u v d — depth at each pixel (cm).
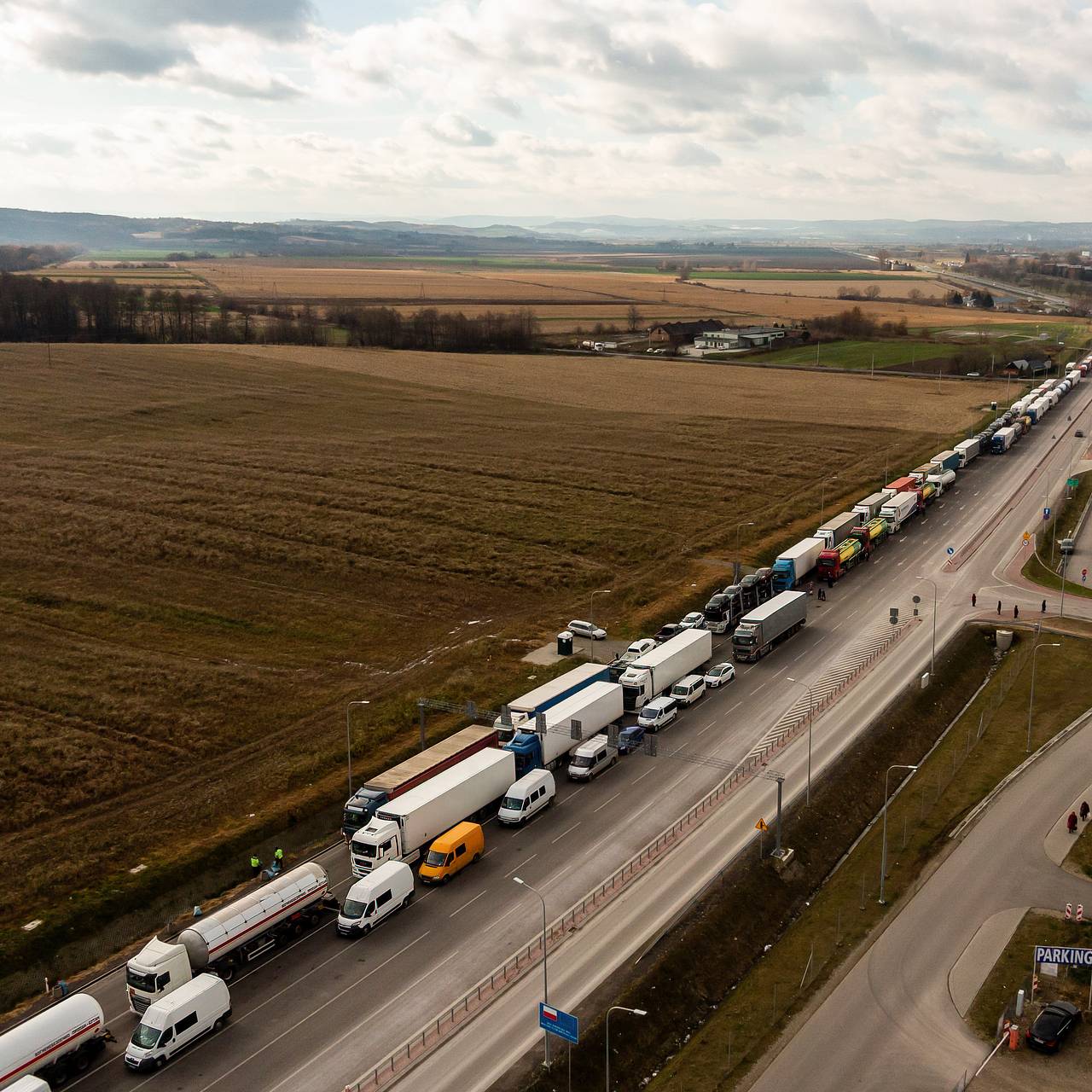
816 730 10294
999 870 8200
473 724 10550
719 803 9012
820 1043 6412
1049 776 9600
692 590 14388
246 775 9669
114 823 8906
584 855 8250
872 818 9175
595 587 14612
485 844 8462
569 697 10138
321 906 7538
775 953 7350
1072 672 11756
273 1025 6412
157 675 11681
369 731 10444
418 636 12988
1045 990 6819
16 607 13488
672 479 19888
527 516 17512
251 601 13938
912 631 12925
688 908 7531
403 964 6962
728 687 11394
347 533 16312
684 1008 6750
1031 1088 5988
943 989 6881
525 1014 6462
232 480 18788
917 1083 6053
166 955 6431
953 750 10275
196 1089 5888
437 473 19862
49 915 7600
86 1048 6103
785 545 16300
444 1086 5894
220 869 8325
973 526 17512
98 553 15338
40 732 10325
